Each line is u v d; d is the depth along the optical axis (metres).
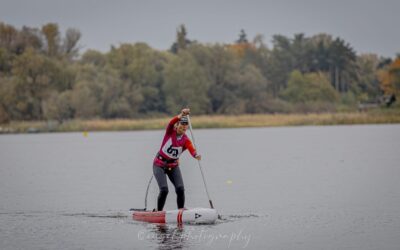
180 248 43.47
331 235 47.00
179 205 55.19
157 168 54.84
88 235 48.06
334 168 96.88
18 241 46.12
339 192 69.94
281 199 65.25
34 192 73.62
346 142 165.12
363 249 42.50
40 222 53.72
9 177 91.25
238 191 72.19
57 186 79.38
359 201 63.22
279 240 45.62
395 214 55.31
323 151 134.62
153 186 79.38
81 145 175.88
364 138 183.38
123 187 78.06
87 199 67.50
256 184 78.38
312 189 72.81
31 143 192.62
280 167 100.00
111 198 68.31
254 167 100.88
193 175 91.12
